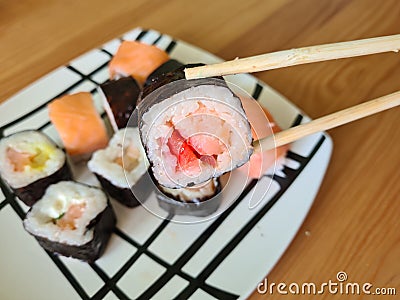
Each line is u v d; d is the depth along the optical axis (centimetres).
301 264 11
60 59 15
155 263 11
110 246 11
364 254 11
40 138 12
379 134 12
